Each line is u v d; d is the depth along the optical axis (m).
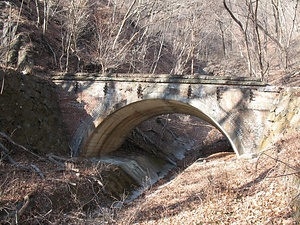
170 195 12.27
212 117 14.44
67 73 17.83
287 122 11.73
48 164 13.88
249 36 33.06
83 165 15.15
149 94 15.84
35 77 16.72
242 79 13.97
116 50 26.55
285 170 8.42
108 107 16.77
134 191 16.03
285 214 7.00
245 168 11.43
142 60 30.50
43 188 10.89
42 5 29.38
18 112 14.64
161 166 22.66
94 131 17.06
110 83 16.86
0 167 11.39
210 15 37.09
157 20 33.09
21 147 13.23
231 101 14.18
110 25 27.00
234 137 13.90
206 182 11.82
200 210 9.38
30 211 9.51
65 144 17.09
